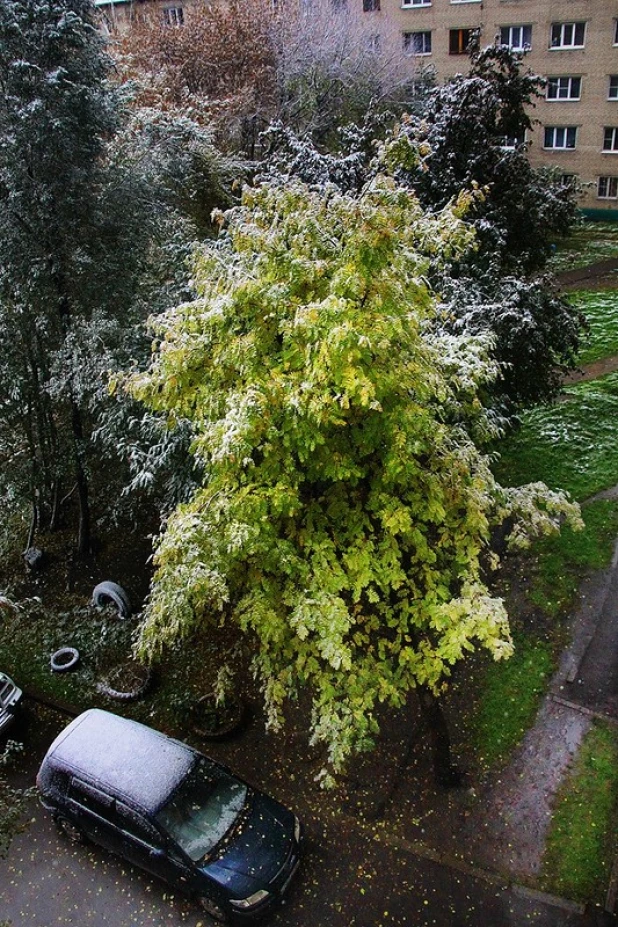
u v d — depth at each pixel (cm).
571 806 820
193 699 995
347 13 2541
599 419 1548
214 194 1534
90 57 1026
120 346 1027
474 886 754
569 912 723
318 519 676
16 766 944
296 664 686
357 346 532
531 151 3044
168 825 742
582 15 2708
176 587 628
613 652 1009
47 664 1091
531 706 941
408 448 596
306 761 906
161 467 1000
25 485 1192
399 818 828
